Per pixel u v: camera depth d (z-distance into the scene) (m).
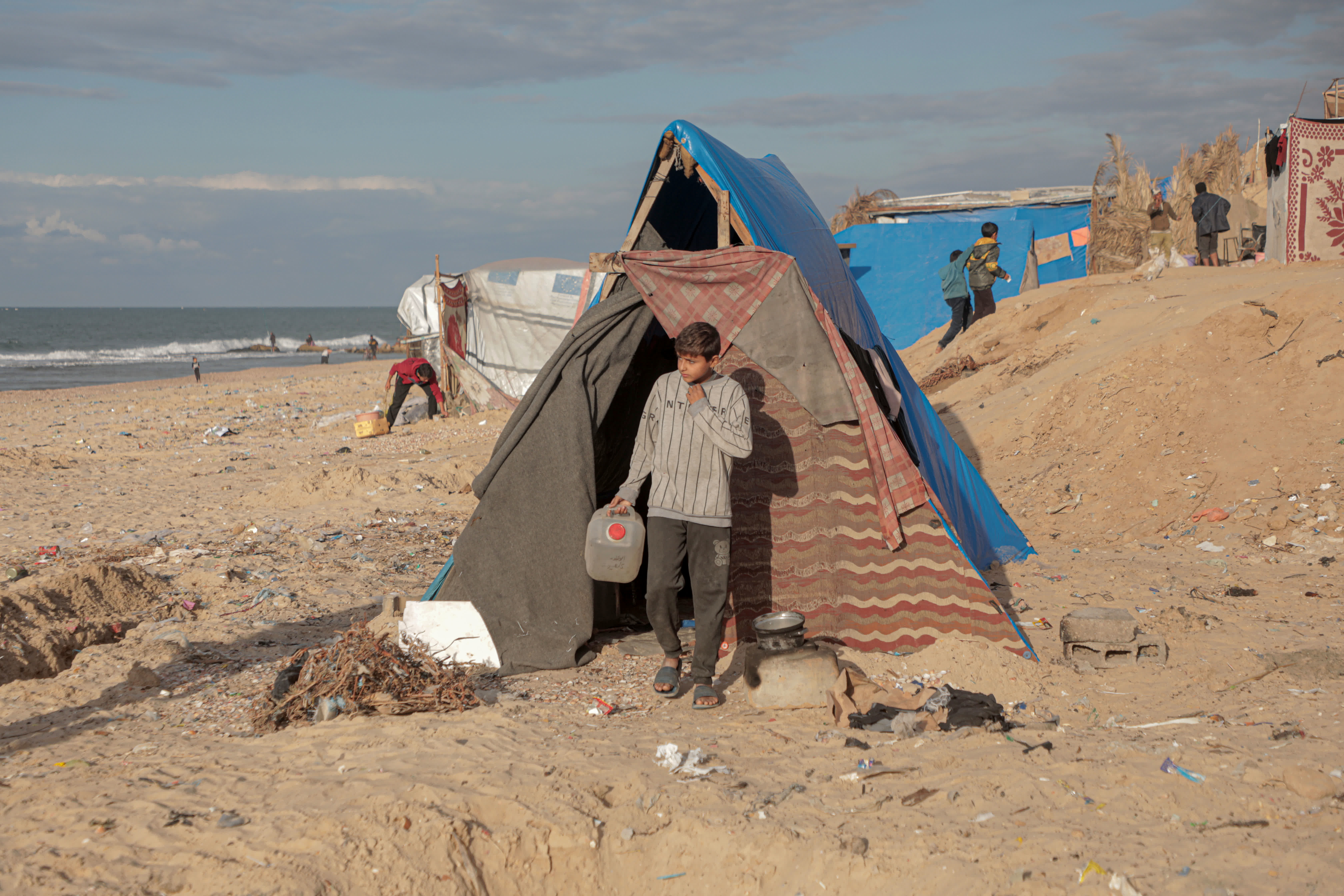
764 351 5.58
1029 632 5.63
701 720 4.52
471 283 19.58
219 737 4.29
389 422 18.41
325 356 48.34
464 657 5.48
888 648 5.45
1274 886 2.67
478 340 19.70
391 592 7.30
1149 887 2.71
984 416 10.97
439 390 19.19
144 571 7.36
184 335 113.62
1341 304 8.88
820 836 3.19
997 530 7.50
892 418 6.48
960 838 3.11
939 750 3.86
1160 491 8.11
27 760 3.98
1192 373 9.16
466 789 3.54
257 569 8.04
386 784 3.56
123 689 5.05
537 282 18.97
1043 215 19.56
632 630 6.32
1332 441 7.75
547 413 5.75
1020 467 9.55
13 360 64.12
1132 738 3.94
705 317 5.64
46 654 5.68
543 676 5.31
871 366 6.52
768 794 3.54
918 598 5.42
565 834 3.29
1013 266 19.42
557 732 4.27
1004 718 4.29
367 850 3.12
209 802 3.48
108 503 11.88
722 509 4.76
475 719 4.39
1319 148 13.73
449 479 12.52
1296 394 8.40
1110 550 7.52
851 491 5.55
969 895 2.80
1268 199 15.05
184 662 5.56
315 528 9.90
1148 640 5.01
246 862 3.02
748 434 4.77
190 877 2.95
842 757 3.87
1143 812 3.20
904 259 19.48
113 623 6.36
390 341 88.12
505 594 5.63
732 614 5.66
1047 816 3.22
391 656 4.74
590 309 5.86
